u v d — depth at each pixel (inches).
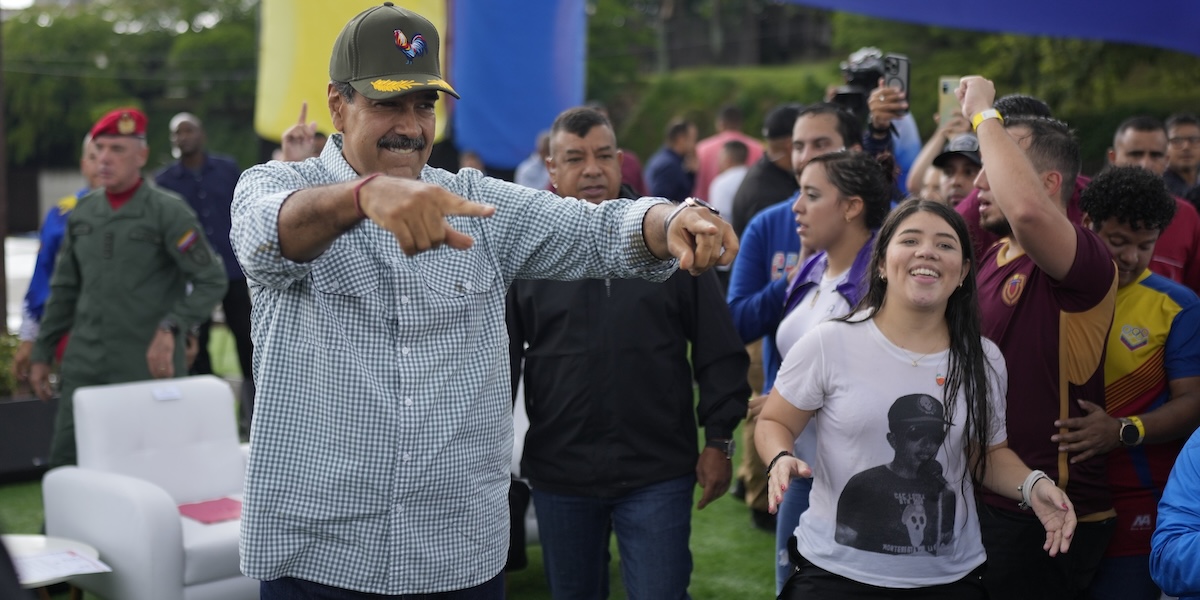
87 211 219.8
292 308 89.6
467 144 355.3
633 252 91.0
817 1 262.4
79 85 1819.6
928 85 1074.7
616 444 134.8
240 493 199.9
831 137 172.4
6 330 307.4
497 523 96.1
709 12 1747.0
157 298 219.5
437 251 92.4
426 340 91.0
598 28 1619.1
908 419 107.7
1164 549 102.5
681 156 453.1
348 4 253.3
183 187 313.7
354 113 92.6
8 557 51.2
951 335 110.2
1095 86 928.9
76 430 189.2
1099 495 121.7
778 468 105.7
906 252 107.9
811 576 111.3
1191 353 126.4
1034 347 119.8
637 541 135.4
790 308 144.8
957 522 108.7
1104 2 248.4
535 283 138.8
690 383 140.8
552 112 358.9
